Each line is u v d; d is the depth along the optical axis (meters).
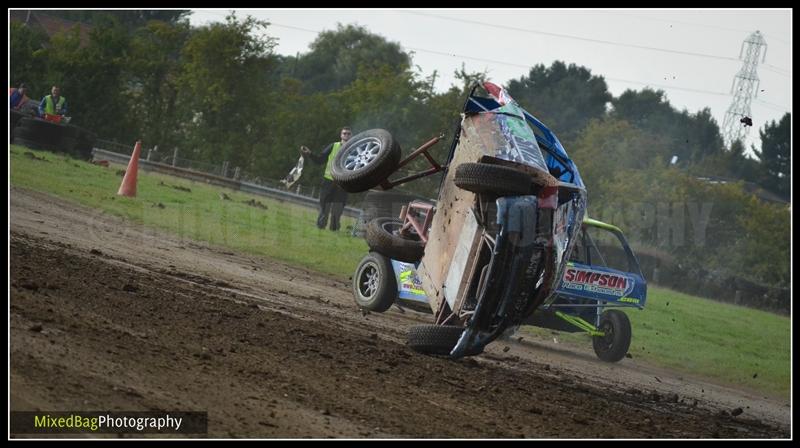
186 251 25.58
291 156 62.19
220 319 14.91
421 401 12.16
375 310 20.89
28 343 10.55
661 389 19.03
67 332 11.51
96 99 65.88
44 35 75.69
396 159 17.38
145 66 67.50
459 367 15.43
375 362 14.11
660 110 136.62
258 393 10.86
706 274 50.53
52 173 36.06
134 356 11.17
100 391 9.57
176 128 69.00
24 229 21.55
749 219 59.72
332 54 154.50
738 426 15.60
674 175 61.94
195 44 66.75
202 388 10.53
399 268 20.56
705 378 23.03
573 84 135.12
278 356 13.03
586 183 62.09
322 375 12.45
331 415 10.57
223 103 65.88
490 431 11.21
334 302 21.81
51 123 46.22
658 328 30.17
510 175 14.48
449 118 59.72
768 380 24.12
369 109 61.72
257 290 20.77
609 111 136.88
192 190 42.41
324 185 37.16
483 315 15.06
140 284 16.94
